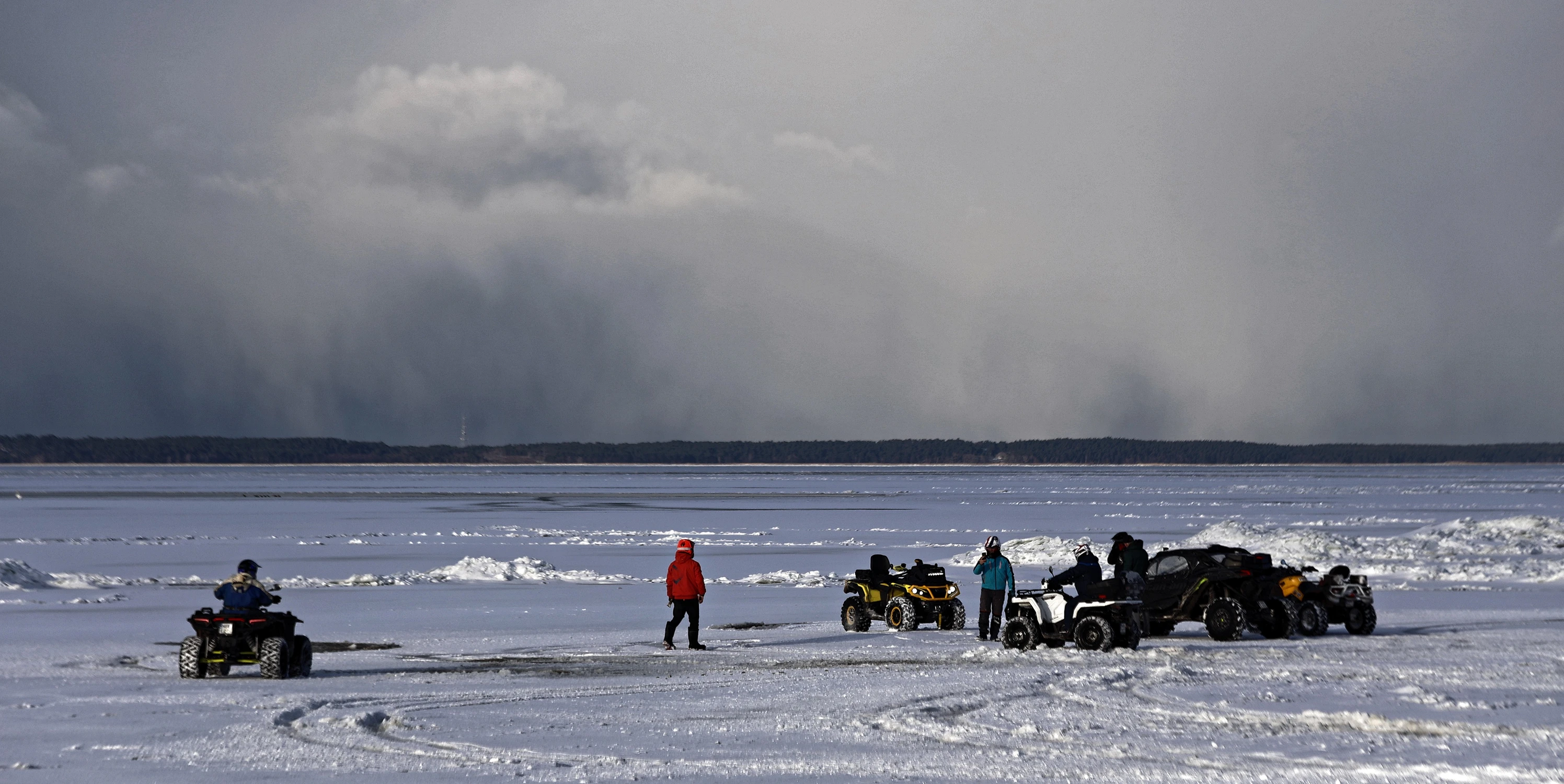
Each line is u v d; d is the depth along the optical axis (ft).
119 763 58.75
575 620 142.10
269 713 73.51
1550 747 61.77
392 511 521.24
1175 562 127.95
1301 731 67.36
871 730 68.69
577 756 60.75
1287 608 122.72
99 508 545.85
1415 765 57.16
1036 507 555.69
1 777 55.21
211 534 355.97
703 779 55.26
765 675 94.94
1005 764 58.80
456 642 119.75
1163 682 88.12
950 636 127.65
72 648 113.60
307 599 169.58
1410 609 149.79
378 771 56.85
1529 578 194.59
